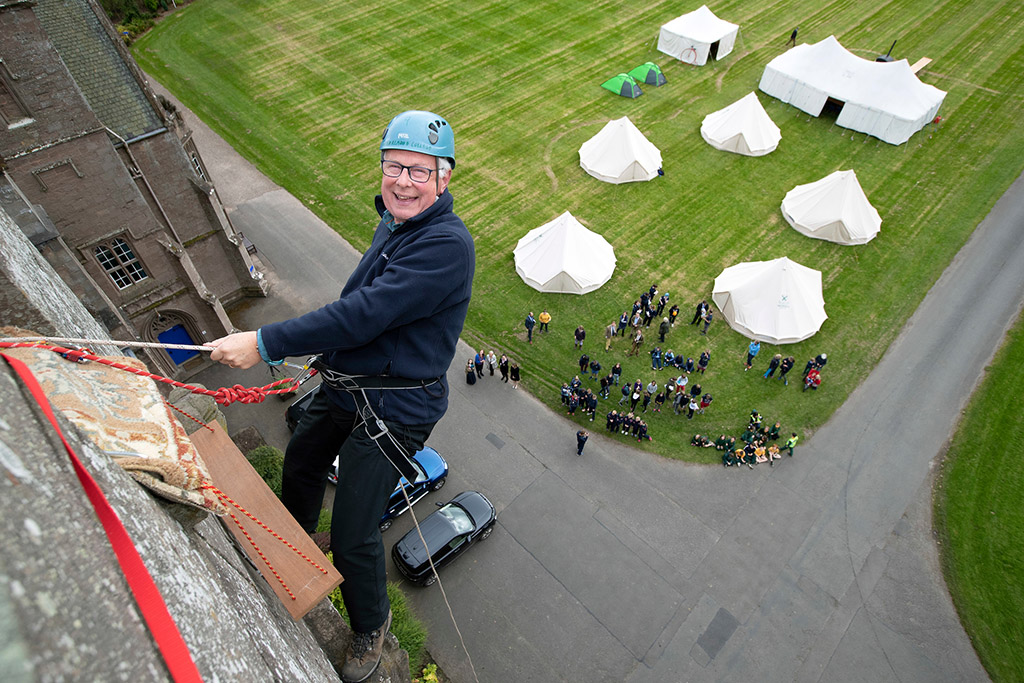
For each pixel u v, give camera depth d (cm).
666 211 2986
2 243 349
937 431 2166
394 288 323
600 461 2086
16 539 114
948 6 4509
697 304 2567
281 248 2817
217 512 267
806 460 2088
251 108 3597
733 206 3014
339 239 2881
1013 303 2584
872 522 1939
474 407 2223
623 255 2775
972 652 1678
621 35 4203
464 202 3019
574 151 3306
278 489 1616
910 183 3136
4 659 89
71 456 164
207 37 4184
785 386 2291
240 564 369
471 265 359
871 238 2833
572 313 2533
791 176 3184
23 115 1562
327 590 414
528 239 2708
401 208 347
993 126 3481
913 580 1812
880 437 2147
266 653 284
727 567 1842
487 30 4222
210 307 2192
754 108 3262
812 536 1908
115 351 397
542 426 2177
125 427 253
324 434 434
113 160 1762
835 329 2481
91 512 147
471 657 1650
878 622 1733
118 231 1866
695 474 2056
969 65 3941
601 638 1695
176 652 143
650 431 2161
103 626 125
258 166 3234
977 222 2928
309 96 3678
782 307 2372
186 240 2245
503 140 3369
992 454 2098
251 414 2156
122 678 122
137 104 1931
